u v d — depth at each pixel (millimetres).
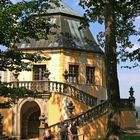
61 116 35219
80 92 36500
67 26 41812
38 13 22781
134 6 26031
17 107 36281
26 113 38688
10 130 36375
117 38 35594
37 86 35688
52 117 35250
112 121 21797
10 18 21172
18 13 21438
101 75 42188
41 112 35406
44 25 23266
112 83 22125
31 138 37562
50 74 39406
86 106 36531
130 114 36625
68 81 39500
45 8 23125
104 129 32750
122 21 33219
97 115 32750
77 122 31828
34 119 39000
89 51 41344
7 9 21406
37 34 23531
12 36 21844
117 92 22141
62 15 42094
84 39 42250
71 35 41375
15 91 22688
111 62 22312
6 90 22406
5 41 21891
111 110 21938
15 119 36312
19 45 40188
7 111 36625
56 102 35344
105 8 23094
